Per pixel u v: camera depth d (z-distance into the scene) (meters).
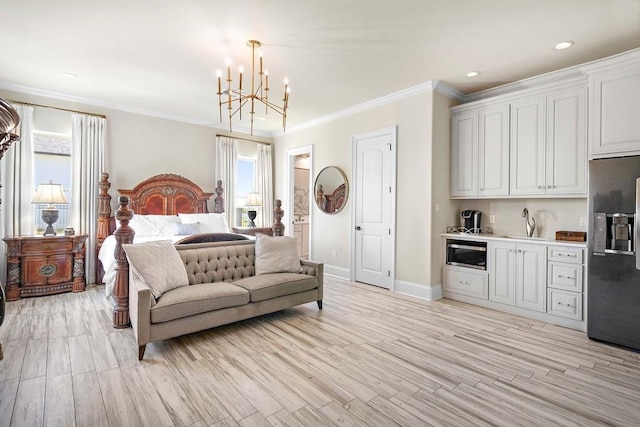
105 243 4.36
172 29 2.91
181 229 5.00
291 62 3.55
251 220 6.29
